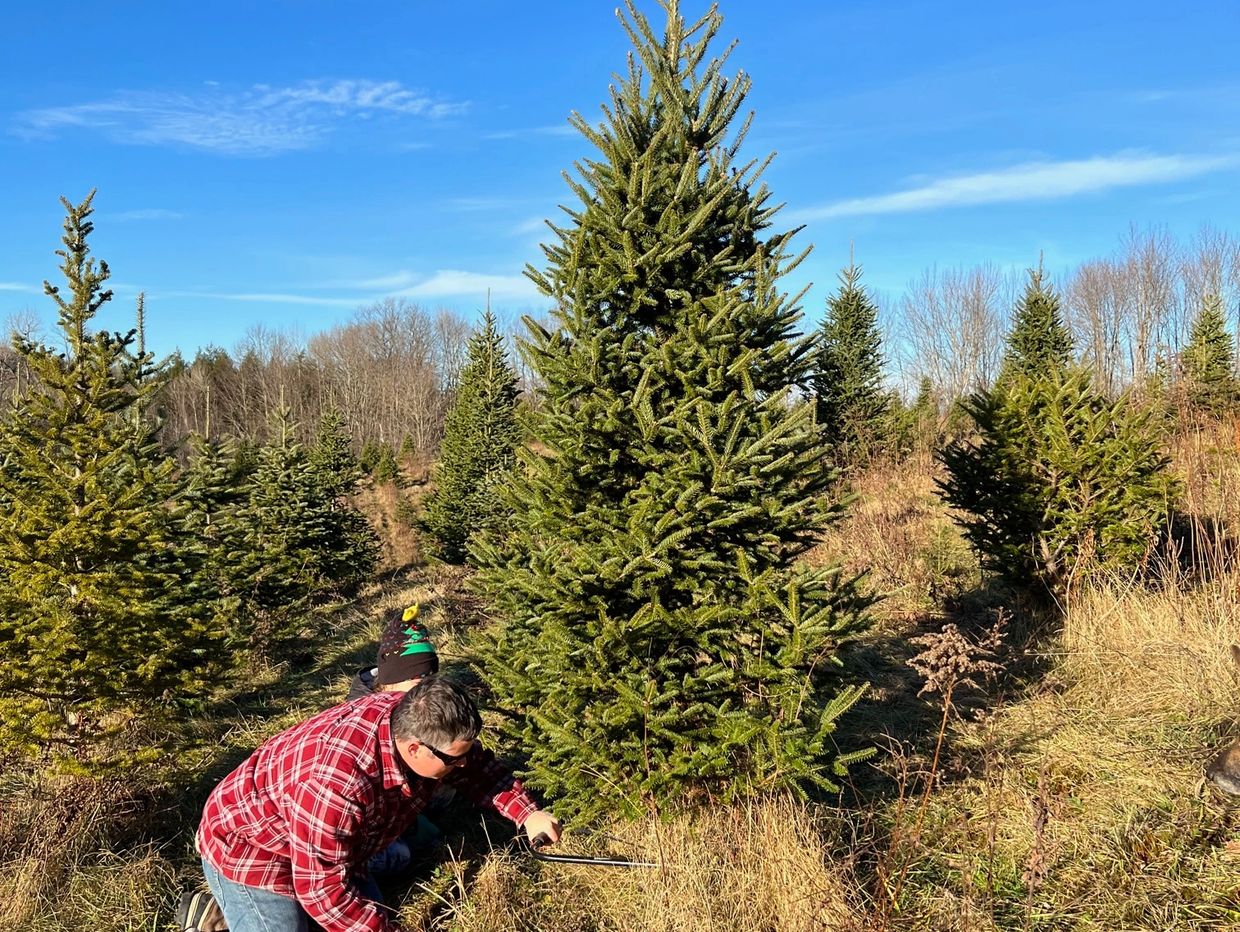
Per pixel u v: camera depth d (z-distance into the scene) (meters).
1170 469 8.45
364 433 56.31
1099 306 31.42
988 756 4.31
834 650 3.79
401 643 3.82
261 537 11.10
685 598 3.99
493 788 2.96
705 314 4.03
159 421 7.28
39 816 3.88
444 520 14.73
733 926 3.06
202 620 5.11
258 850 2.53
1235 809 3.67
